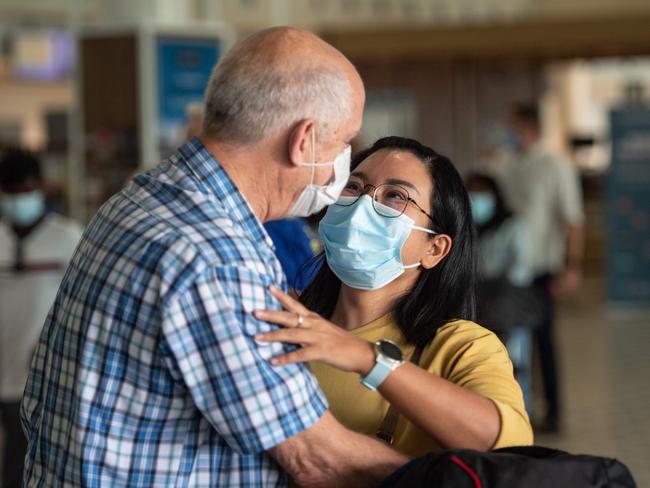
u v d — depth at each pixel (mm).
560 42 11617
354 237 1929
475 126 12562
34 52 17734
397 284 2006
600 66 20562
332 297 2135
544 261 6922
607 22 11523
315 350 1639
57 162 9398
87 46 7430
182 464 1637
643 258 11227
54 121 9508
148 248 1601
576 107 21047
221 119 1678
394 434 1871
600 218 16188
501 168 7125
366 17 15836
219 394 1576
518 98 12586
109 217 1710
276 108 1650
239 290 1598
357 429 1900
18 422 4008
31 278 4047
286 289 1745
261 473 1696
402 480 1592
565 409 6633
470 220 2045
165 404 1603
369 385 1687
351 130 1721
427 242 1980
